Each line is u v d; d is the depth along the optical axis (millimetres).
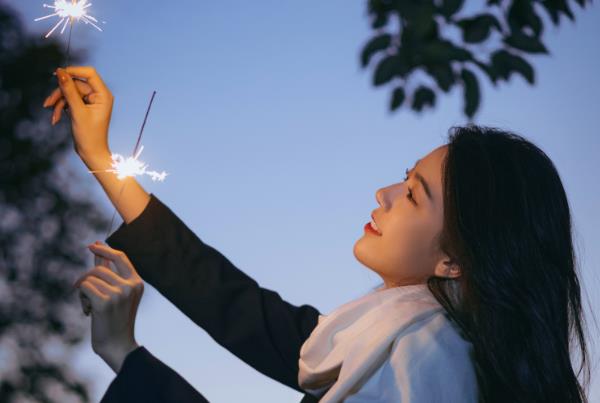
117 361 1619
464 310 1677
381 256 1719
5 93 5586
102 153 1850
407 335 1609
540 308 1653
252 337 1972
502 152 1704
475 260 1646
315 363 1746
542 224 1684
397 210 1714
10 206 5504
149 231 1918
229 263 2045
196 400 1591
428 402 1537
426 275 1723
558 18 3246
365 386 1595
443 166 1705
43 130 5633
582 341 1771
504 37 3135
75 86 1843
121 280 1645
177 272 1941
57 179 5641
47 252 5480
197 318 1956
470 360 1619
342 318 1741
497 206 1665
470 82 3129
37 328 5309
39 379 5203
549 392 1642
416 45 3135
